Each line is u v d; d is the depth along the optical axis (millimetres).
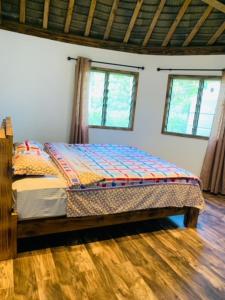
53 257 2244
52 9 4047
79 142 4723
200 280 2086
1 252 2121
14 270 2029
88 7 4070
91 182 2369
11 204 2064
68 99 4719
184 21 4266
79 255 2307
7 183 2006
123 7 4121
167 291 1931
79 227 2445
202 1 3742
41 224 2262
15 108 4398
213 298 1894
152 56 4945
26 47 4266
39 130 4633
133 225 3006
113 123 5176
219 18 4027
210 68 4523
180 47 4707
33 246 2393
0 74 4199
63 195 2270
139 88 5062
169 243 2643
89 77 4660
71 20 4254
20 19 4062
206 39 4457
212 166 4441
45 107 4590
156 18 4227
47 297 1777
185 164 4953
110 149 4055
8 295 1769
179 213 2967
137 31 4594
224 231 2986
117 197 2541
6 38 4121
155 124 5121
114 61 4867
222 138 4285
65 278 1986
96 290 1885
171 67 4859
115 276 2061
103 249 2441
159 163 3344
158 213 2842
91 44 4664
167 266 2244
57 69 4535
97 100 4992
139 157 3629
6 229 2094
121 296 1842
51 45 4418
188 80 4820
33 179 2258
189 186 2908
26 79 4371
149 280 2041
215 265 2305
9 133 2010
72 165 2816
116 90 5062
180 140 4949
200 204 2988
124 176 2588
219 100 4332
